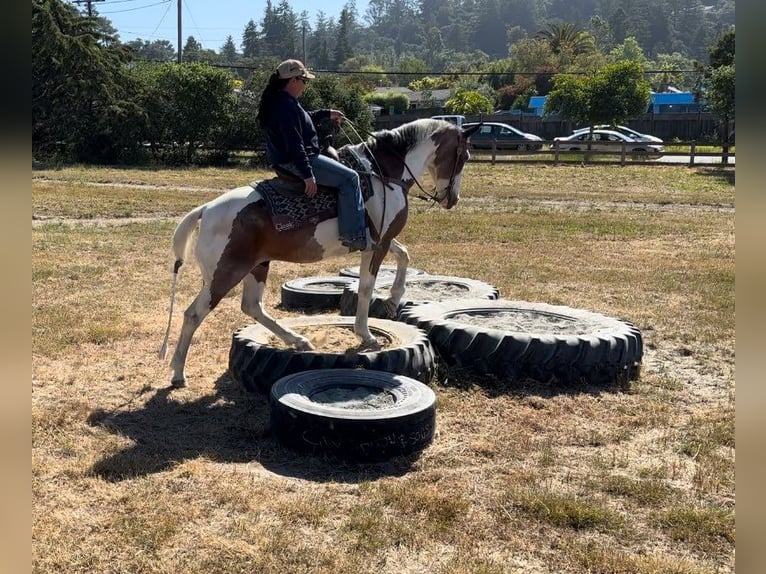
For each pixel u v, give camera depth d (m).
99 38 35.72
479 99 56.09
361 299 6.35
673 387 6.57
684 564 3.61
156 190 23.12
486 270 11.83
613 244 14.84
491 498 4.31
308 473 4.67
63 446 4.90
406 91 82.06
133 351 7.20
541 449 5.09
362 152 6.20
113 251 12.74
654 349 7.78
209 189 24.06
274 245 5.81
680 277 11.46
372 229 6.19
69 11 34.53
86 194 21.06
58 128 34.06
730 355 7.54
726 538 3.93
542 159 34.50
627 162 32.34
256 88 36.44
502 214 19.23
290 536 3.81
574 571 3.59
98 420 5.43
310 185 5.59
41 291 9.56
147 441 5.08
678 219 18.56
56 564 3.50
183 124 34.72
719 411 5.91
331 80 36.75
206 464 4.71
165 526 3.87
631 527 4.03
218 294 5.89
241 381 6.18
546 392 6.26
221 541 3.74
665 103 62.91
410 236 15.36
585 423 5.62
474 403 5.95
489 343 6.37
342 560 3.60
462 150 6.67
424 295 8.49
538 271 11.85
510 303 7.77
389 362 5.92
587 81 42.44
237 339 6.38
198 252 5.80
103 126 33.72
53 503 4.11
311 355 5.91
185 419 5.54
